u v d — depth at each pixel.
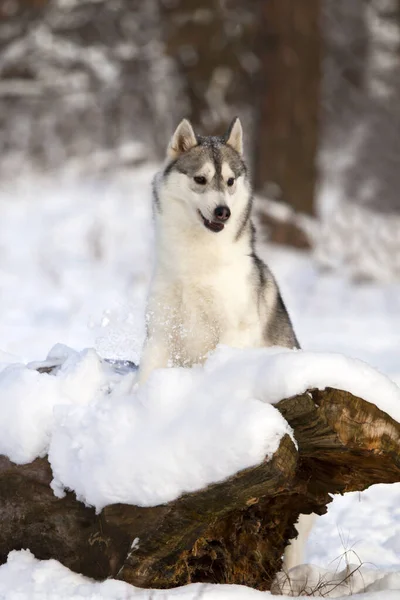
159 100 55.25
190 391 7.52
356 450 7.71
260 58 38.91
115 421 7.53
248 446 6.91
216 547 7.85
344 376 7.45
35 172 51.09
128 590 7.16
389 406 7.68
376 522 11.17
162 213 10.54
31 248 35.34
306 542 9.54
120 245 35.59
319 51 38.75
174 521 7.20
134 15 55.34
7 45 52.19
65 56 51.38
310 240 36.41
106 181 47.25
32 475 7.86
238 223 10.25
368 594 7.50
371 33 59.38
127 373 9.70
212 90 44.19
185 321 10.09
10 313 26.64
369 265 33.94
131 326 10.92
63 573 7.56
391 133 63.97
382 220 38.06
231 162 10.83
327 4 58.94
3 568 7.71
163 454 7.17
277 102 38.16
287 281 33.00
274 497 8.15
